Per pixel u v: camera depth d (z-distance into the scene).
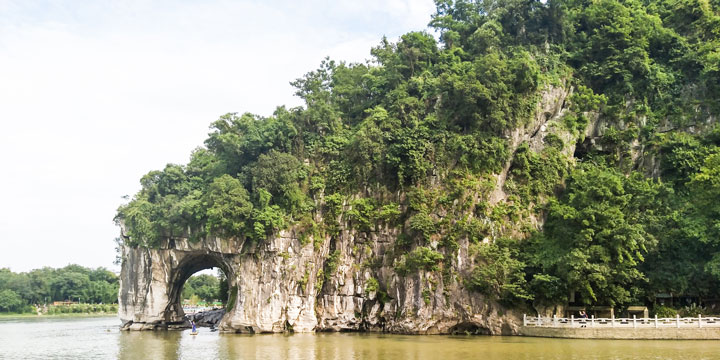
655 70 68.06
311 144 72.81
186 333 69.25
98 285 155.88
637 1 77.06
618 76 69.50
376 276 64.00
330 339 54.47
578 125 67.12
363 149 67.12
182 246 72.38
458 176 61.84
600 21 72.94
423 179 63.75
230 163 73.94
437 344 48.16
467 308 56.69
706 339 47.12
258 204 66.62
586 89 69.62
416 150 64.00
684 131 65.19
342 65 86.38
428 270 58.91
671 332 48.09
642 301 54.78
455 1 85.06
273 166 67.31
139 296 76.75
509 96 64.19
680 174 61.34
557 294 53.81
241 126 75.25
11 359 46.53
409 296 59.69
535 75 65.25
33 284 147.12
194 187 78.56
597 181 57.62
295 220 66.12
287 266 64.31
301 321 63.50
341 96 81.00
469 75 65.19
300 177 68.75
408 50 75.56
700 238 52.31
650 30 71.25
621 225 52.50
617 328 49.41
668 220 55.47
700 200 55.44
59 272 159.12
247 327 64.19
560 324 51.81
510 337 53.31
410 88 72.44
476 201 60.44
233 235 66.31
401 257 61.53
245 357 42.41
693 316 52.03
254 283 65.31
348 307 63.88
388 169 66.81
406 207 63.91
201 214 68.31
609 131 66.69
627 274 51.72
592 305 54.53
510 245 58.34
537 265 55.53
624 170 64.88
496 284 55.34
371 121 69.50
